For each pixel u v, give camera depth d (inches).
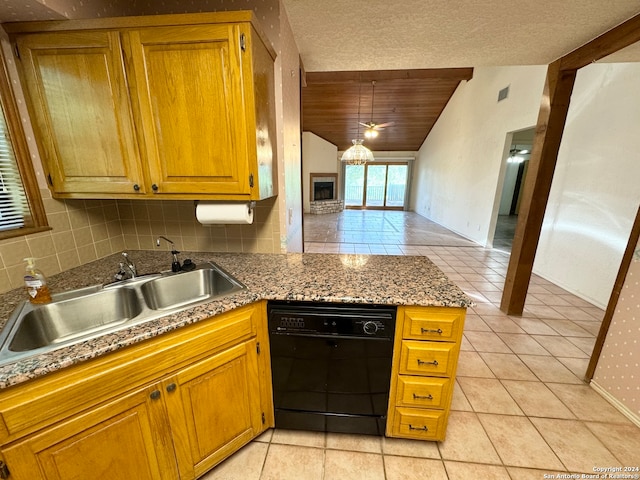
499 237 237.8
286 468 50.9
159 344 37.9
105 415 35.2
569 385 70.6
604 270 109.7
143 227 72.2
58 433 32.3
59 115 49.9
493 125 190.4
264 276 55.4
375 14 59.8
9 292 48.6
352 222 303.9
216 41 45.1
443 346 47.0
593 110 113.6
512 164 344.5
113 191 53.2
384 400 51.8
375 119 305.7
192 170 51.1
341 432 56.2
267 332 49.6
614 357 63.6
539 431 58.1
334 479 49.2
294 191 79.1
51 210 55.1
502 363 78.9
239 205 55.5
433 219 309.7
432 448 54.6
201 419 44.3
